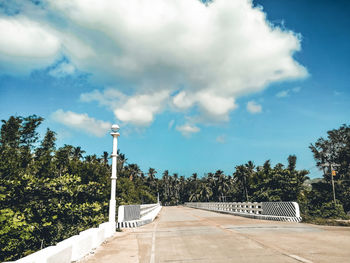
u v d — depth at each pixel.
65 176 12.05
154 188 108.06
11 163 10.59
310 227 12.00
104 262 6.31
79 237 6.89
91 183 12.69
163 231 12.11
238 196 74.12
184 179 129.00
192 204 57.06
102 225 9.78
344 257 6.03
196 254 6.95
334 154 43.56
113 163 12.05
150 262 6.23
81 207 11.41
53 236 10.18
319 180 42.19
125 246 8.41
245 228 12.09
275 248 7.28
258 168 54.22
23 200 9.79
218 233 10.79
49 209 10.38
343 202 30.39
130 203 24.59
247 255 6.55
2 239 7.82
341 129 44.34
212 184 98.94
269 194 36.84
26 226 8.53
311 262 5.62
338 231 10.63
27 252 8.71
